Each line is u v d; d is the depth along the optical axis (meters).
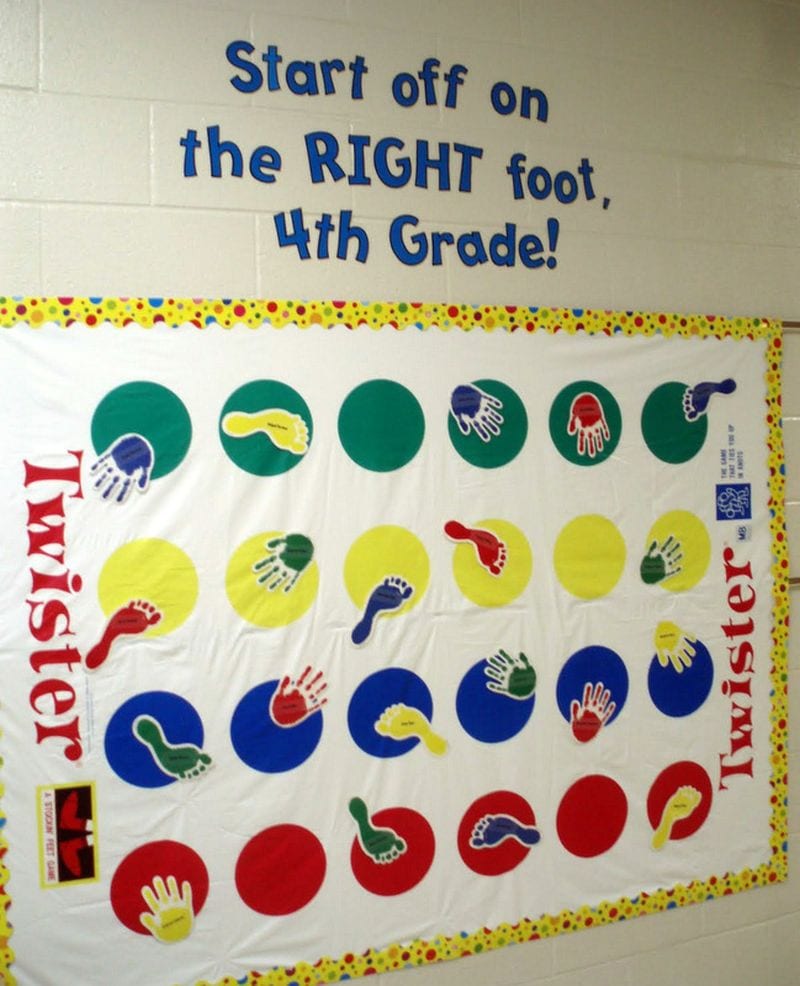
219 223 1.69
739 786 2.05
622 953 1.96
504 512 1.86
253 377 1.70
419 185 1.82
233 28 1.70
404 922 1.79
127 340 1.64
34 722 1.59
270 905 1.71
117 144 1.64
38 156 1.60
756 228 2.09
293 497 1.72
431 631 1.81
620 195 1.98
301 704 1.73
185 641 1.66
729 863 2.04
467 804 1.83
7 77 1.59
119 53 1.64
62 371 1.60
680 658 1.99
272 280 1.72
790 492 2.12
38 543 1.59
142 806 1.64
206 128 1.69
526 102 1.90
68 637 1.61
